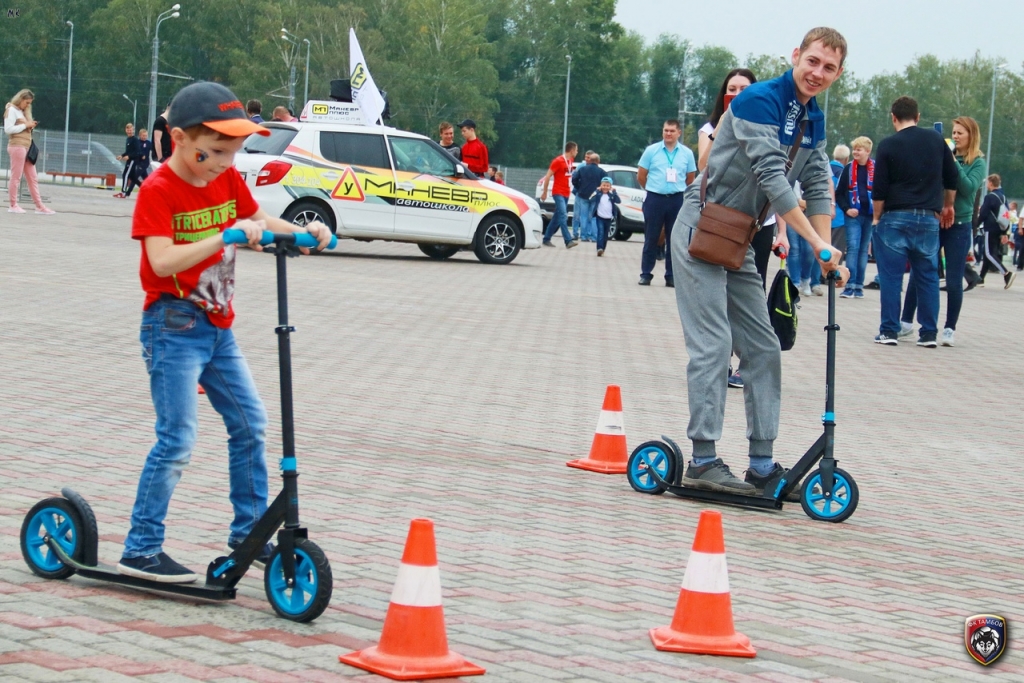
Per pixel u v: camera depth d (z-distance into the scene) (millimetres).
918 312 13945
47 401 7742
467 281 17516
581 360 11156
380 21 88188
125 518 5223
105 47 91188
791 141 6316
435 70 86375
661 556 5293
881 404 10031
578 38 97000
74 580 4477
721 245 6289
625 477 6949
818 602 4801
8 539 4879
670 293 17891
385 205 19641
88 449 6496
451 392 9172
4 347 9672
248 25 90938
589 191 28141
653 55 112062
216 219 4324
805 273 19062
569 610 4457
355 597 4422
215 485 5926
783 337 6586
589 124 99062
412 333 12078
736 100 6293
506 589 4648
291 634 3998
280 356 4133
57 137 73438
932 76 114812
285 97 81562
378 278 16859
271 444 6973
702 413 6500
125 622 4027
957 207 13867
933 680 4016
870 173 19078
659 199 18500
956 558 5648
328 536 5184
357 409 8266
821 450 6312
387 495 5988
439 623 3740
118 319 11547
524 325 13281
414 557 3758
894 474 7441
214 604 4281
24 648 3709
